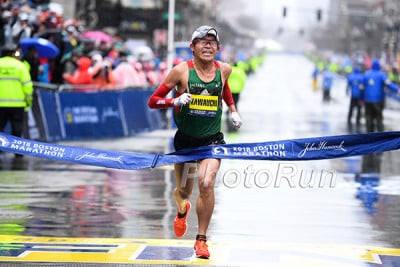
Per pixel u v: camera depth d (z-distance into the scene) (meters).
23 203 28.48
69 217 25.83
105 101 57.81
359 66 80.88
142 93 65.00
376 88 65.06
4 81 42.03
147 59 76.44
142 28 128.38
